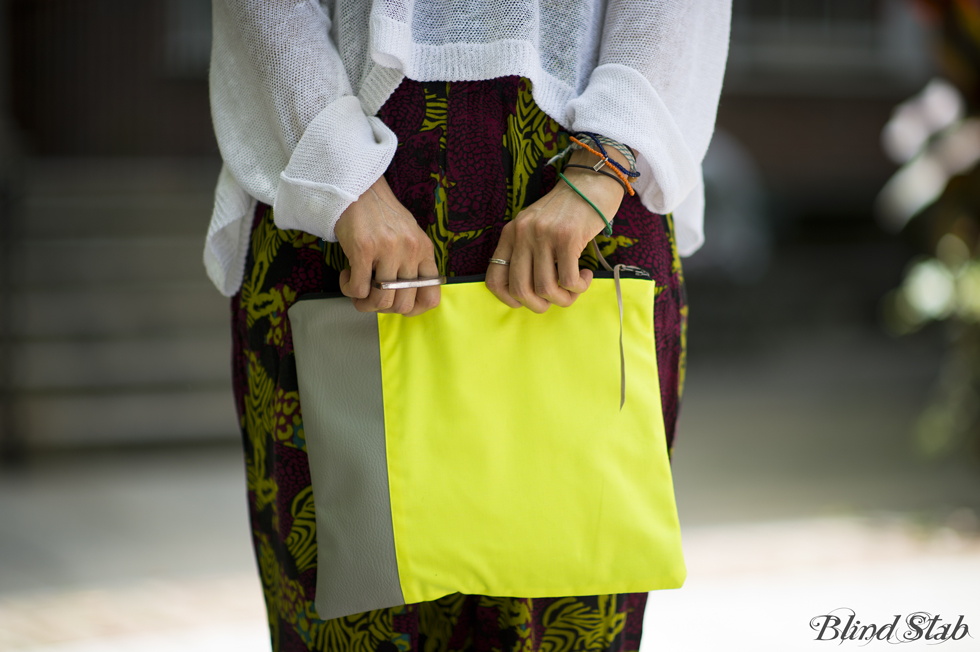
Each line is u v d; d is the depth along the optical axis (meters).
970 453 4.34
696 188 1.26
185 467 4.16
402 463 1.06
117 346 4.66
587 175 1.06
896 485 3.89
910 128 4.12
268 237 1.15
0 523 3.34
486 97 1.10
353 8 1.11
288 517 1.15
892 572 2.75
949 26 3.82
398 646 1.15
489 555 1.06
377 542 1.05
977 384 4.30
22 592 2.64
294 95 1.05
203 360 4.70
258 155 1.10
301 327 1.07
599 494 1.07
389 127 1.09
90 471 4.09
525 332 1.09
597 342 1.09
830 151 8.62
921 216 4.39
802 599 2.51
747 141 8.46
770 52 8.41
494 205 1.11
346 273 1.05
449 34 1.08
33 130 6.69
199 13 7.03
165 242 5.06
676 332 1.23
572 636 1.19
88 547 3.06
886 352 7.98
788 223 8.84
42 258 4.93
